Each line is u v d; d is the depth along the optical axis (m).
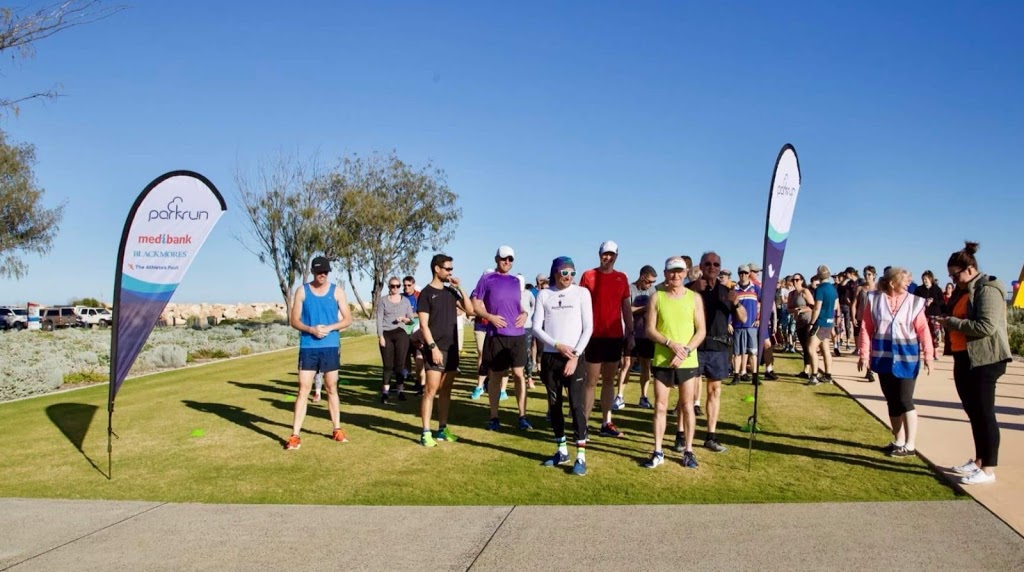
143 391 12.62
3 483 6.42
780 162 6.71
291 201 39.34
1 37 13.20
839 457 6.82
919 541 4.57
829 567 4.21
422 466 6.75
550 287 6.81
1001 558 4.28
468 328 36.34
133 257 6.96
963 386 5.87
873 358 6.84
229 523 5.20
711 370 7.10
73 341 27.48
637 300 9.37
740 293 11.93
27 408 10.85
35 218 38.66
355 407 10.34
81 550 4.73
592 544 4.65
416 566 4.38
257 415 9.67
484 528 4.99
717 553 4.45
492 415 8.45
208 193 7.11
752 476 6.21
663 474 6.33
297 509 5.50
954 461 6.42
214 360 19.98
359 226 45.25
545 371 6.67
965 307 5.93
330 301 7.74
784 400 10.17
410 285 12.43
